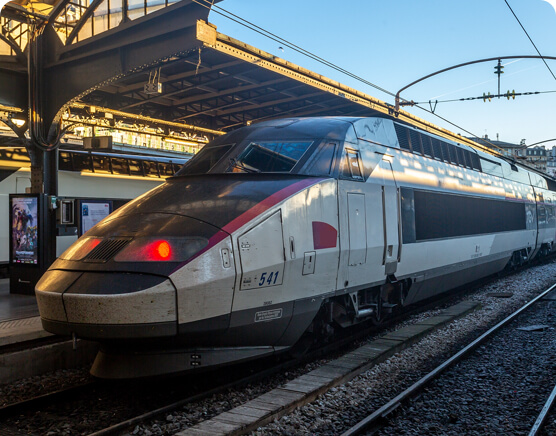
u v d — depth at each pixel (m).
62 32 10.40
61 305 5.12
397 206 8.42
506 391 5.88
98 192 14.61
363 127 7.91
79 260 5.42
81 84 9.82
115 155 15.35
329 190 6.67
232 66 11.16
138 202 6.28
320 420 4.93
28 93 10.37
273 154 6.76
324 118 7.75
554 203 22.53
